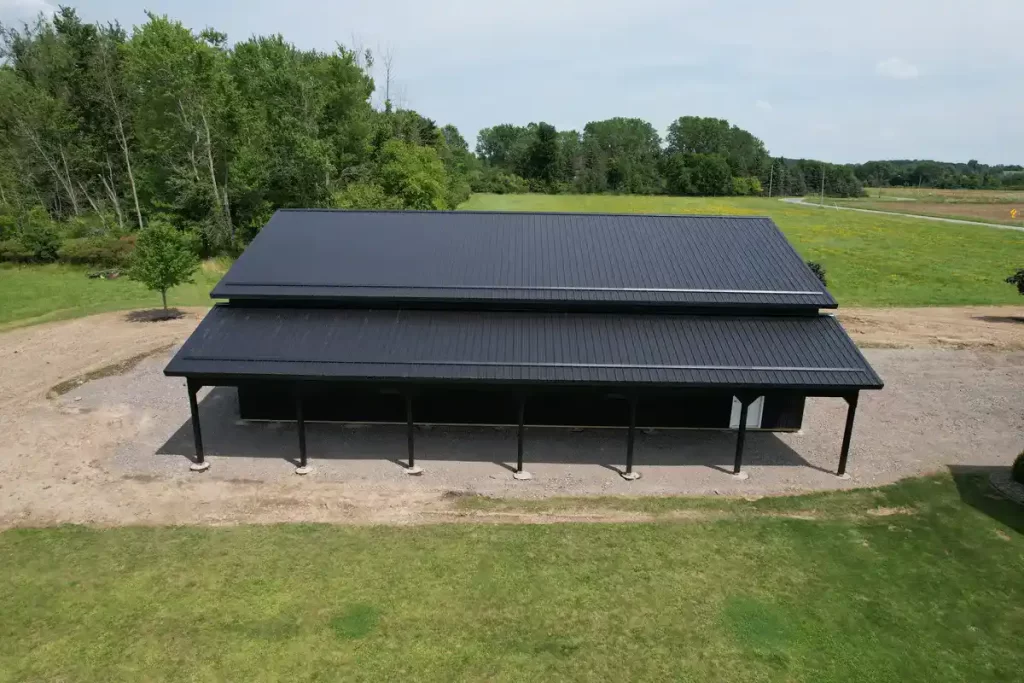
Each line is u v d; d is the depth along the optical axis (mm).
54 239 48188
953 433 21781
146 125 51781
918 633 12445
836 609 13062
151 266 34656
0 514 16172
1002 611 13062
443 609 12852
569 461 19328
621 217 23531
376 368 17234
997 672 11531
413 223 22891
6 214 52812
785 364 17594
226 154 52938
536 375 17094
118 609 12727
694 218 23531
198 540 15078
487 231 22469
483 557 14539
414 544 15008
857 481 18406
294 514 16266
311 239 21891
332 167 55094
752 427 21562
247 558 14383
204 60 50125
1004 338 32625
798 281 20109
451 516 16266
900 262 54812
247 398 21625
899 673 11492
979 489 17938
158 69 48219
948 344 31703
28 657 11492
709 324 19109
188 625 12312
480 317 19266
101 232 53062
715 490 17781
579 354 17812
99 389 25047
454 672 11312
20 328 33094
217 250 51031
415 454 19609
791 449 20422
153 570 13938
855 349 18125
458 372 17125
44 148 57562
